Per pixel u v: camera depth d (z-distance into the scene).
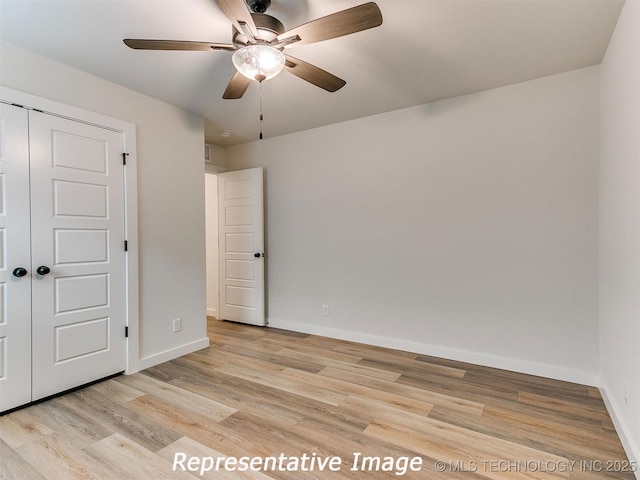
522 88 2.86
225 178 4.64
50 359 2.43
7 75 2.22
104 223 2.73
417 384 2.67
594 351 2.62
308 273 4.09
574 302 2.69
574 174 2.68
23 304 2.29
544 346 2.81
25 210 2.30
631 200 1.78
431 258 3.30
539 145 2.80
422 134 3.32
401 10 1.92
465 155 3.11
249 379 2.78
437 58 2.46
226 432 2.02
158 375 2.86
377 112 3.51
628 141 1.84
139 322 2.97
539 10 1.93
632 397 1.76
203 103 3.22
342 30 1.69
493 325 3.01
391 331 3.54
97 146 2.68
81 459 1.78
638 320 1.66
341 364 3.10
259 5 1.81
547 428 2.06
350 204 3.77
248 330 4.23
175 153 3.28
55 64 2.45
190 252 3.43
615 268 2.11
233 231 4.60
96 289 2.69
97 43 2.23
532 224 2.84
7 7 1.86
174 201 3.27
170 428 2.06
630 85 1.80
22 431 2.03
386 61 2.50
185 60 2.45
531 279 2.85
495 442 1.92
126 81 2.76
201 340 3.53
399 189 3.46
